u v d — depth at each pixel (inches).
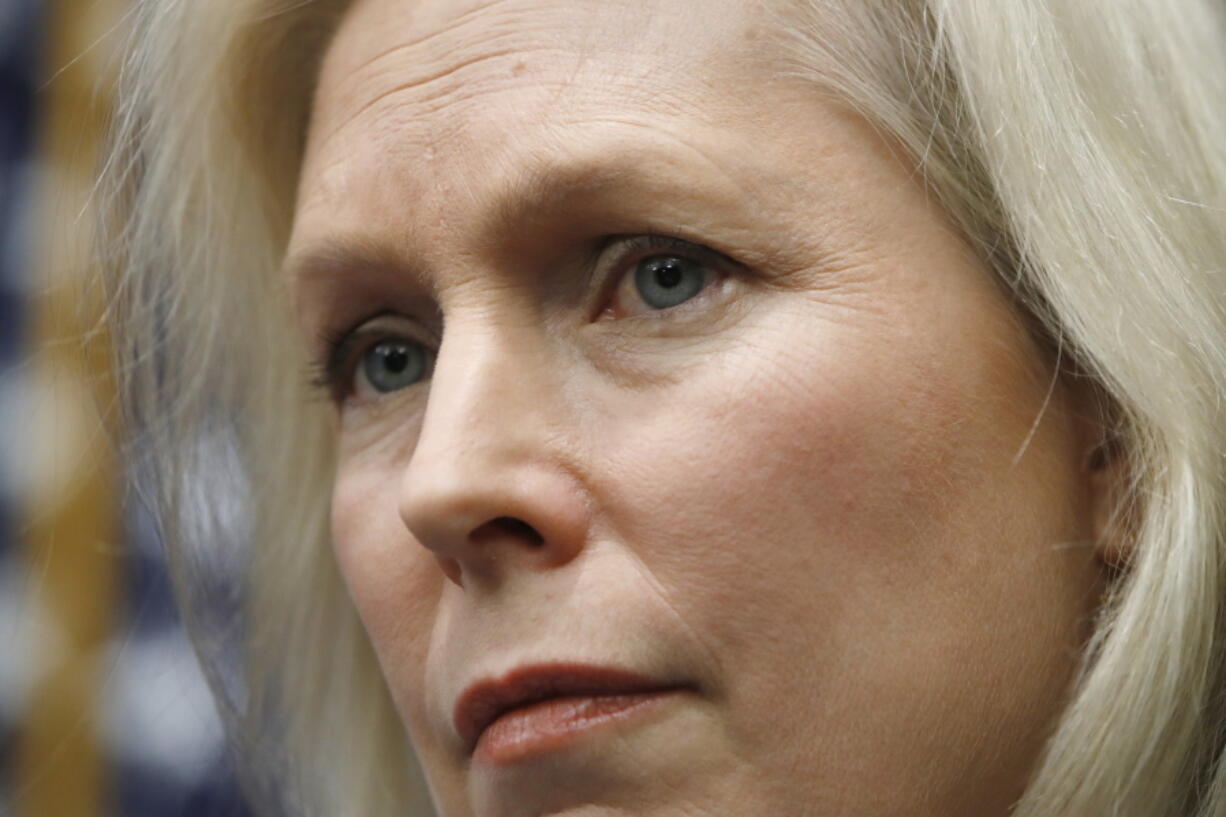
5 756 267.1
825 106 121.0
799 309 117.6
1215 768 121.6
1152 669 118.1
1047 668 120.9
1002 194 122.7
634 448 117.2
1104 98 128.7
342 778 194.9
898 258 119.1
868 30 123.9
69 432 194.2
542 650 115.8
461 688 120.6
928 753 116.6
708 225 118.2
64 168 190.4
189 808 260.1
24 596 266.4
